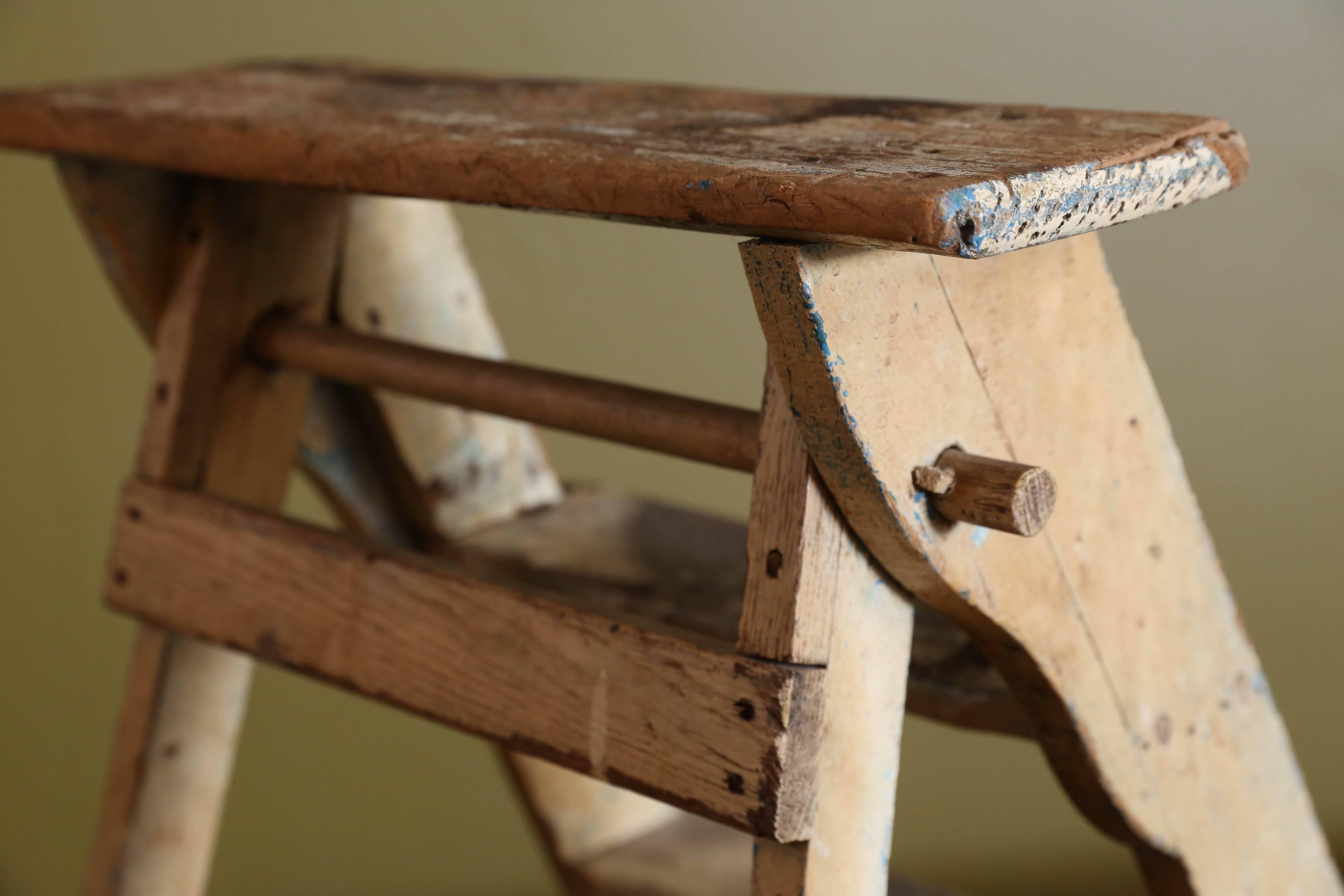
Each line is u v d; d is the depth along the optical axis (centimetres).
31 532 295
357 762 295
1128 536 137
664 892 176
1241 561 266
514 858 296
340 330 156
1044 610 132
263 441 162
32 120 149
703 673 129
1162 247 259
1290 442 262
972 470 125
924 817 280
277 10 278
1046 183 117
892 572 130
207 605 151
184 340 156
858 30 264
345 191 133
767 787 127
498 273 283
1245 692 145
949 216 114
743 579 164
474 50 278
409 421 169
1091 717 136
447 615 139
